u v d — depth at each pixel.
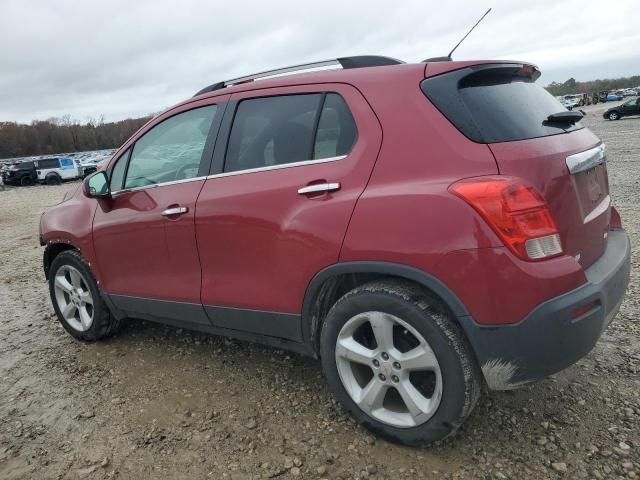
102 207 3.61
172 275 3.22
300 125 2.67
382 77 2.48
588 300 2.10
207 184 2.98
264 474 2.37
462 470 2.28
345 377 2.53
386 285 2.31
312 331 2.67
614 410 2.60
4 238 10.36
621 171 11.60
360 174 2.38
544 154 2.17
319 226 2.44
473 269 2.05
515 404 2.71
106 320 3.91
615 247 2.68
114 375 3.45
